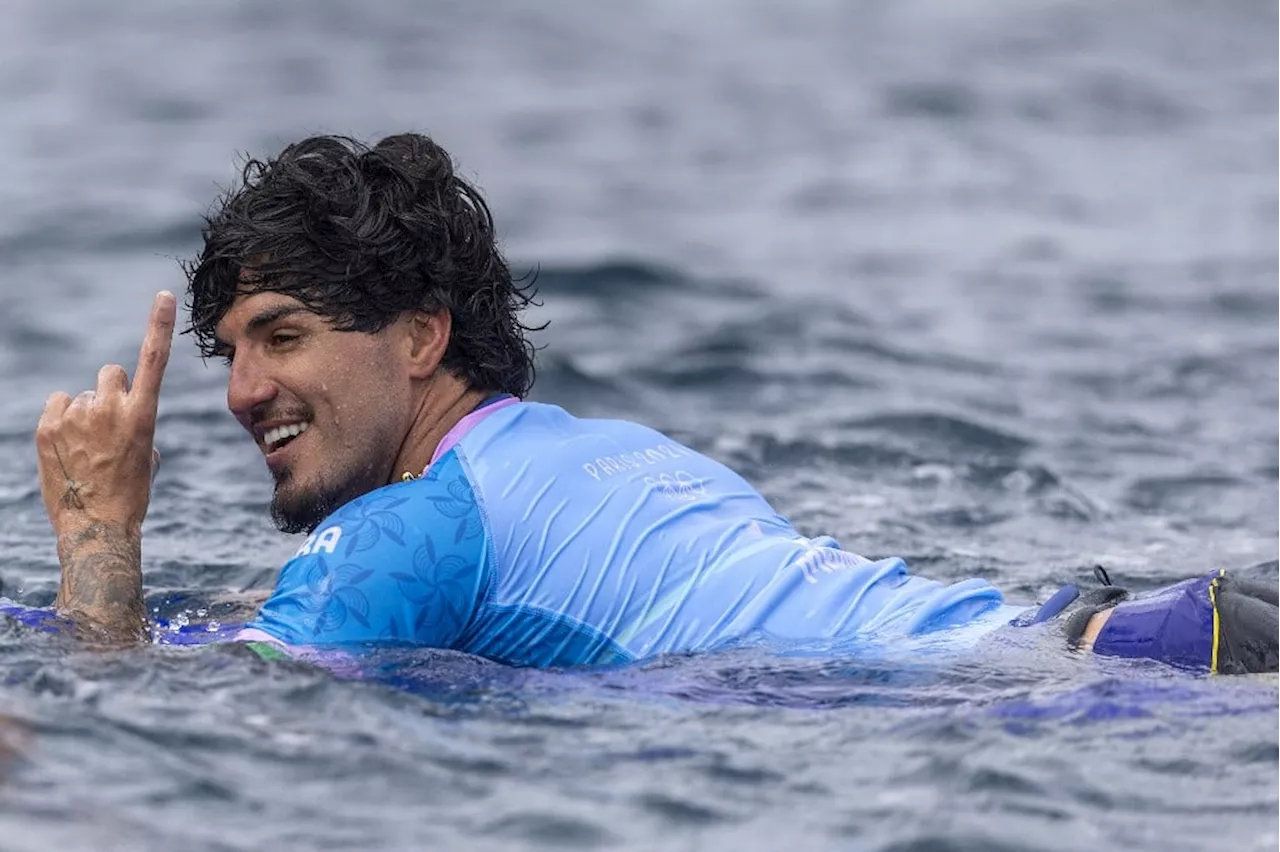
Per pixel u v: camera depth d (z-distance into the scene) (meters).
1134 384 31.48
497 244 15.79
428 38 91.44
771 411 28.81
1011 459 25.61
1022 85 79.25
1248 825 11.21
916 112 72.88
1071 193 56.78
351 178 14.31
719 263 44.44
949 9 104.62
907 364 32.81
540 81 80.12
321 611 13.52
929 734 12.51
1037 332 36.31
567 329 35.88
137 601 14.84
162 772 11.76
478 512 13.94
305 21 95.19
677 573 14.18
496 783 11.78
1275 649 13.60
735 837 11.11
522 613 13.88
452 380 14.76
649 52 89.69
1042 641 14.09
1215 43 92.50
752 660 13.75
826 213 53.12
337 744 12.25
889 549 20.45
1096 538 21.56
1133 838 11.10
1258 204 54.53
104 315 36.12
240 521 21.73
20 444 25.75
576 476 14.38
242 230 14.14
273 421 14.33
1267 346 34.84
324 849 10.81
